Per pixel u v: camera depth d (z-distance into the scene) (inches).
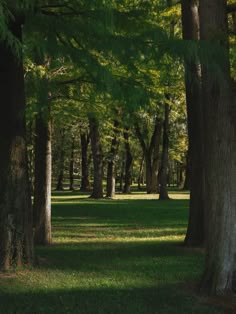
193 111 491.5
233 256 284.2
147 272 357.7
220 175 287.4
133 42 284.7
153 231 634.8
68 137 1761.8
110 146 1530.5
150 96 334.3
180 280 331.6
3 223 348.2
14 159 351.3
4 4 199.2
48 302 276.2
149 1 417.7
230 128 287.9
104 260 406.6
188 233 495.2
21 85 356.5
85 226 697.6
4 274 339.0
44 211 514.3
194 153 490.0
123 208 1026.1
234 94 289.3
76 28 299.1
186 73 290.4
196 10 494.9
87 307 266.1
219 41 284.7
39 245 504.1
